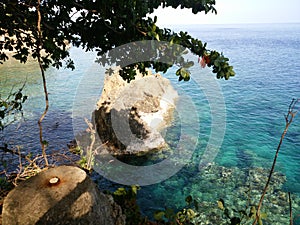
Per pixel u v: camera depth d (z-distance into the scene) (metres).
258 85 43.25
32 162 5.80
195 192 15.31
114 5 4.82
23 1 5.19
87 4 4.93
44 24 5.13
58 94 30.12
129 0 4.47
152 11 5.75
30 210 3.27
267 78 48.59
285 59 73.38
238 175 17.33
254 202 14.60
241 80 46.88
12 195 3.43
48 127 20.66
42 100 27.36
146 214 13.54
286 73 53.03
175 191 15.23
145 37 4.82
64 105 26.53
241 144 22.73
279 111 31.23
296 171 18.30
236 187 15.98
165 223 4.44
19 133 18.00
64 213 3.29
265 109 32.09
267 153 21.11
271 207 14.26
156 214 3.95
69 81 35.97
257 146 22.42
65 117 23.16
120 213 4.44
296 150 21.75
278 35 198.50
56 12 5.33
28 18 5.15
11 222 3.28
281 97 36.81
